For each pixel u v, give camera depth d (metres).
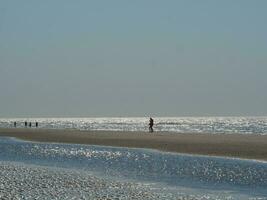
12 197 47.72
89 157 92.62
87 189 53.28
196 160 81.38
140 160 84.69
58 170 72.00
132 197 48.34
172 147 106.06
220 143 112.50
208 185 56.25
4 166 77.88
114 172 69.19
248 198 48.00
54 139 145.62
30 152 105.25
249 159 80.12
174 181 59.69
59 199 46.91
